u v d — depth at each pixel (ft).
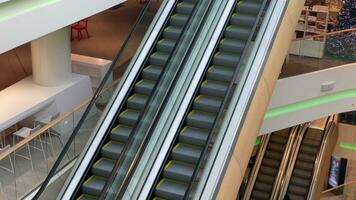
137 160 24.99
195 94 30.19
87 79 41.88
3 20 28.66
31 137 31.04
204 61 31.27
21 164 31.76
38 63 39.37
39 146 32.83
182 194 26.23
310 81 43.57
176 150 28.12
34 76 40.27
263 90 29.43
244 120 26.96
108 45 54.03
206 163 25.02
